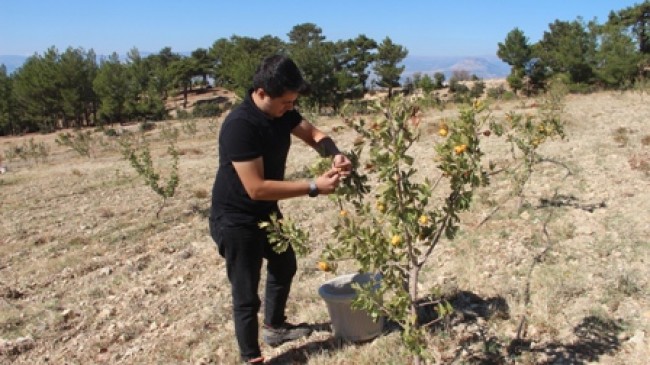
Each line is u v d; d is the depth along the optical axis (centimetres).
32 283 632
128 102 6175
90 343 463
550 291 418
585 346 349
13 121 6391
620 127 1169
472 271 473
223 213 337
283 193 305
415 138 282
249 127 311
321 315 442
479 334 378
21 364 443
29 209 1088
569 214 594
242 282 350
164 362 412
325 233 675
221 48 8881
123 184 1295
